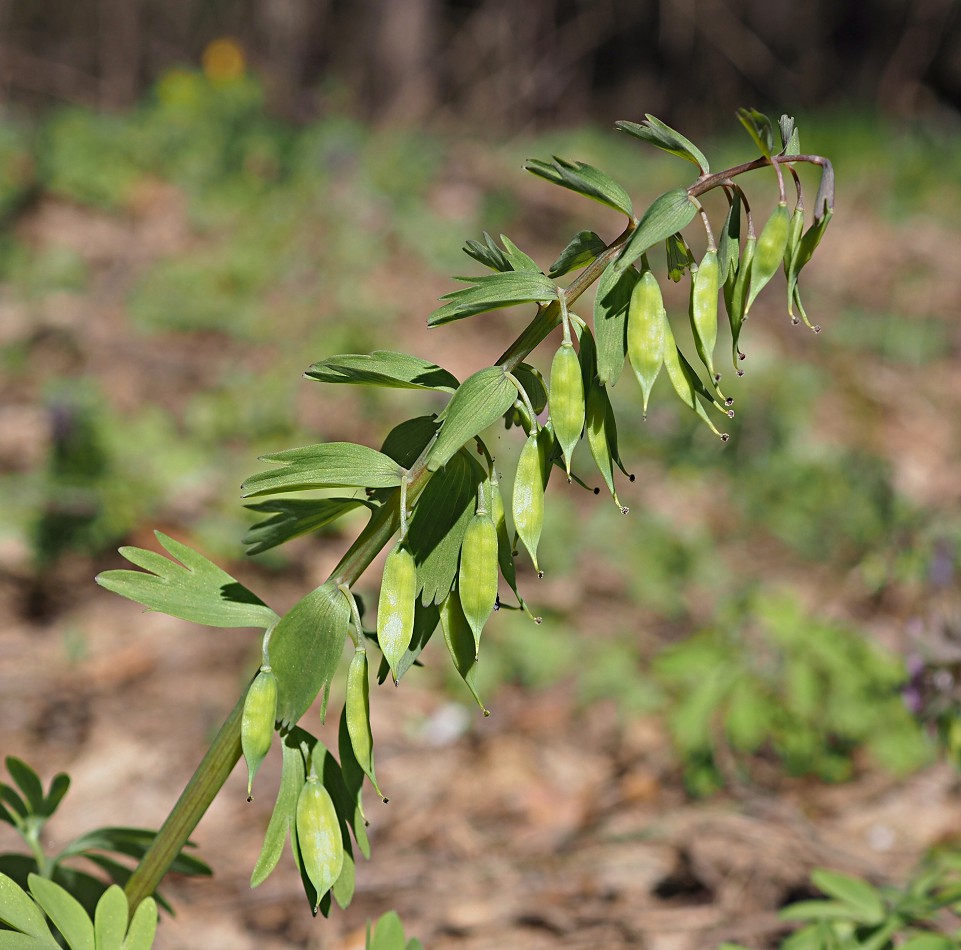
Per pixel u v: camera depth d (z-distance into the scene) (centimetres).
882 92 1582
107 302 659
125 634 398
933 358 737
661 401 595
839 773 327
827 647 324
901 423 643
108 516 442
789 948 189
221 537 447
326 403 565
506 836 305
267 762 334
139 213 820
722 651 324
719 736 339
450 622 129
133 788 318
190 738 343
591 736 359
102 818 305
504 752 346
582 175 125
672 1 1662
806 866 277
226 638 400
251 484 123
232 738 132
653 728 360
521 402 125
